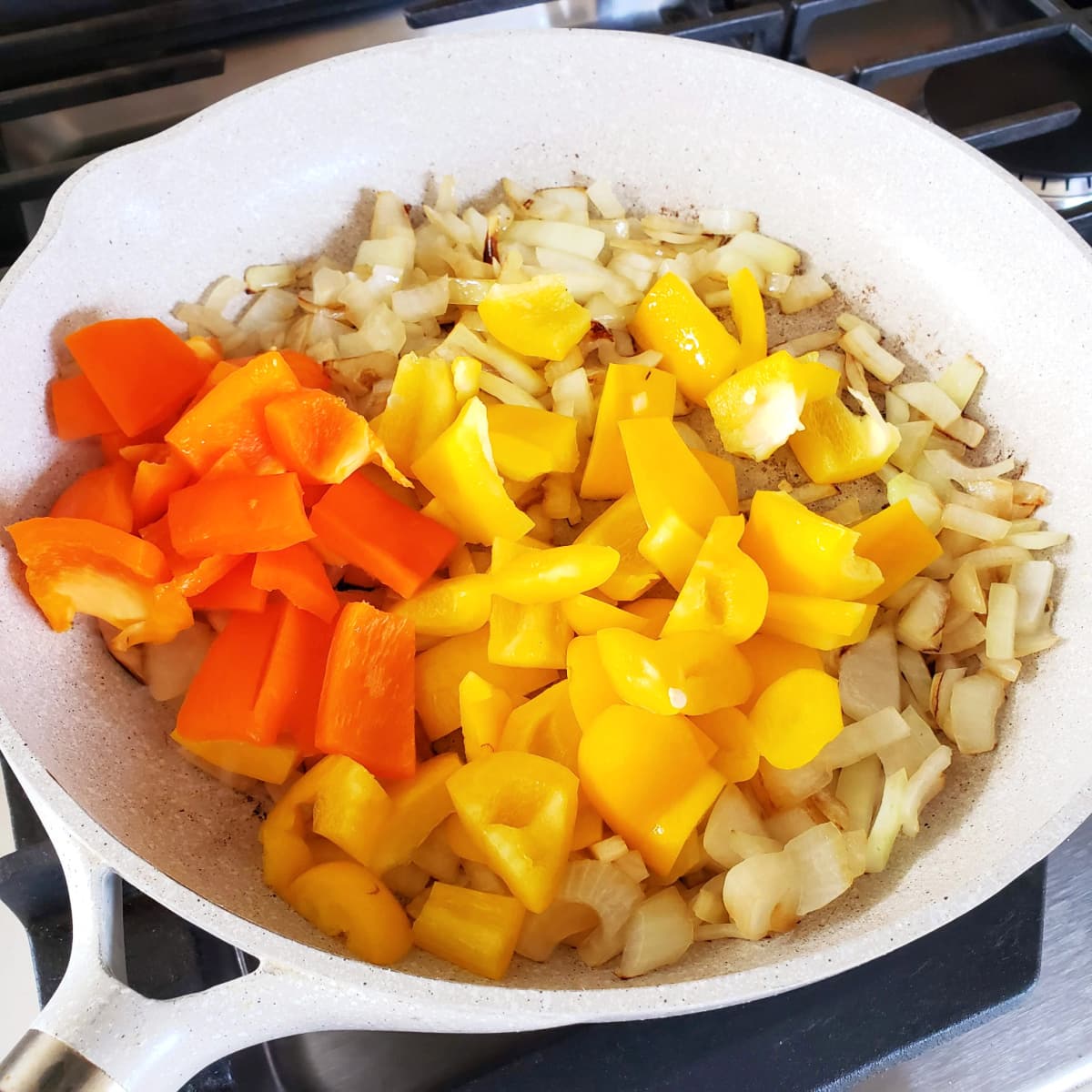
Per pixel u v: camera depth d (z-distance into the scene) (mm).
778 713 284
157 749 300
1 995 294
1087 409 316
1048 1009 290
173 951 289
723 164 372
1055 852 306
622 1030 278
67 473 323
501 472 318
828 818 286
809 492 341
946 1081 285
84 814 244
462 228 371
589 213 386
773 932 265
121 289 339
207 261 357
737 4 417
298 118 349
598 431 332
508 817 270
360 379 340
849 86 344
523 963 270
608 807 275
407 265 365
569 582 292
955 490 338
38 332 314
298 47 426
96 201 324
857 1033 275
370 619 291
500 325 341
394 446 328
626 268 372
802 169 363
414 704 300
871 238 361
